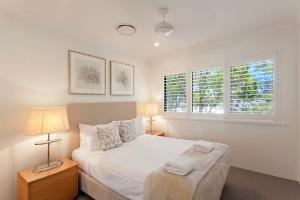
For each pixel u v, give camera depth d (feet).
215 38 10.49
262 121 9.63
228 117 10.87
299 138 8.42
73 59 9.18
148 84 14.82
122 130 9.84
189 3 6.70
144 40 10.68
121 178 6.03
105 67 11.01
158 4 6.73
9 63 6.99
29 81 7.57
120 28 8.86
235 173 9.73
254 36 9.87
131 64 13.19
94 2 6.53
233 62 10.67
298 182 8.62
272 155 9.43
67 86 8.96
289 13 7.68
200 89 12.20
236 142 10.60
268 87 9.52
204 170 5.63
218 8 7.12
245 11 7.42
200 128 12.14
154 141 9.89
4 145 6.82
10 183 6.93
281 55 9.07
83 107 9.45
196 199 4.42
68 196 7.13
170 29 7.92
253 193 7.78
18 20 7.26
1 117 6.77
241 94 10.42
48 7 6.84
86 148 8.54
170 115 13.76
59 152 8.50
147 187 5.15
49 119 6.90
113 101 11.57
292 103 8.81
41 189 6.24
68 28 8.75
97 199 6.82
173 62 13.56
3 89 6.83
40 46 7.95
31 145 7.56
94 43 10.37
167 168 5.47
